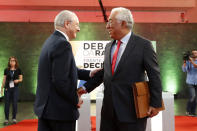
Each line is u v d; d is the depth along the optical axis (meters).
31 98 10.16
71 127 2.15
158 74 2.08
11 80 5.92
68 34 2.24
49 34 10.21
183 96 10.46
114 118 2.17
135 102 2.06
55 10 14.40
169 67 10.45
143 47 2.12
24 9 14.17
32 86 10.16
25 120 6.33
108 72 2.20
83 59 8.97
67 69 2.03
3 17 14.40
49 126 2.18
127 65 2.10
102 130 2.23
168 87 10.45
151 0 13.69
